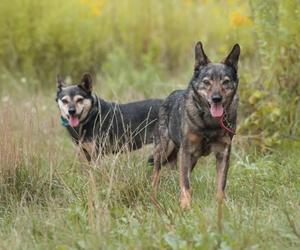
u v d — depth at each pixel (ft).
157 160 37.55
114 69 61.82
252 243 25.64
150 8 68.28
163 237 26.21
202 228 26.27
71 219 29.55
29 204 32.04
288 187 33.42
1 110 43.29
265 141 39.68
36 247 27.20
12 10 63.77
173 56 66.80
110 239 26.94
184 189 33.55
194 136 33.88
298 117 39.93
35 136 38.91
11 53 63.36
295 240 26.14
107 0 68.49
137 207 30.42
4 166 34.19
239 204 30.17
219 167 34.17
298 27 39.37
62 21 64.44
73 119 40.06
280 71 40.55
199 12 69.36
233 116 33.65
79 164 36.73
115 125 40.91
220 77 32.83
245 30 48.47
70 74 64.13
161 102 41.39
